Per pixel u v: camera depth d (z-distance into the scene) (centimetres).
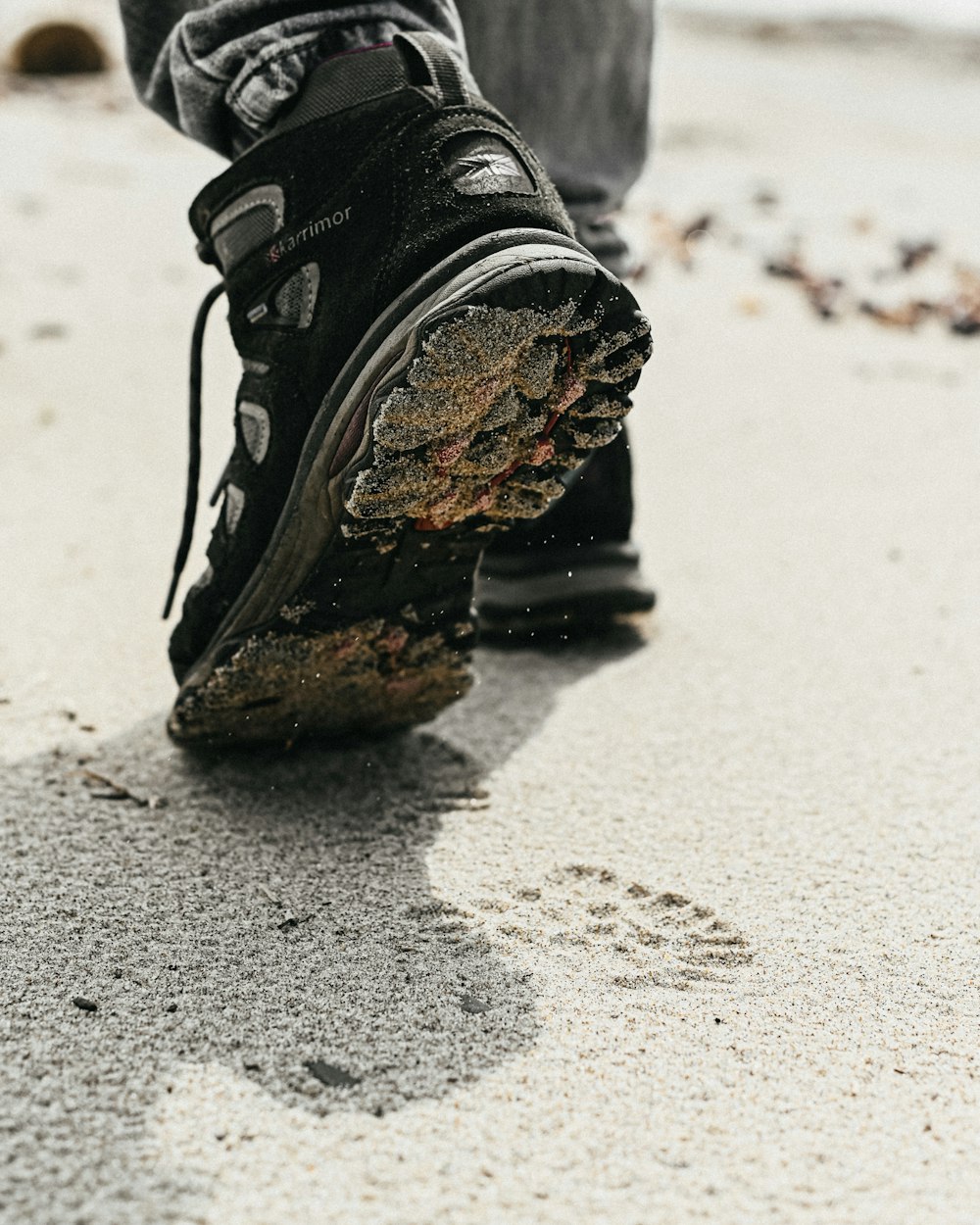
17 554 107
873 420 155
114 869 80
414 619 82
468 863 81
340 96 77
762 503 126
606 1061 72
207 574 83
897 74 671
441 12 81
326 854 81
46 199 254
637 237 258
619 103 95
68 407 143
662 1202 67
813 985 75
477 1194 67
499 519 80
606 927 78
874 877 81
